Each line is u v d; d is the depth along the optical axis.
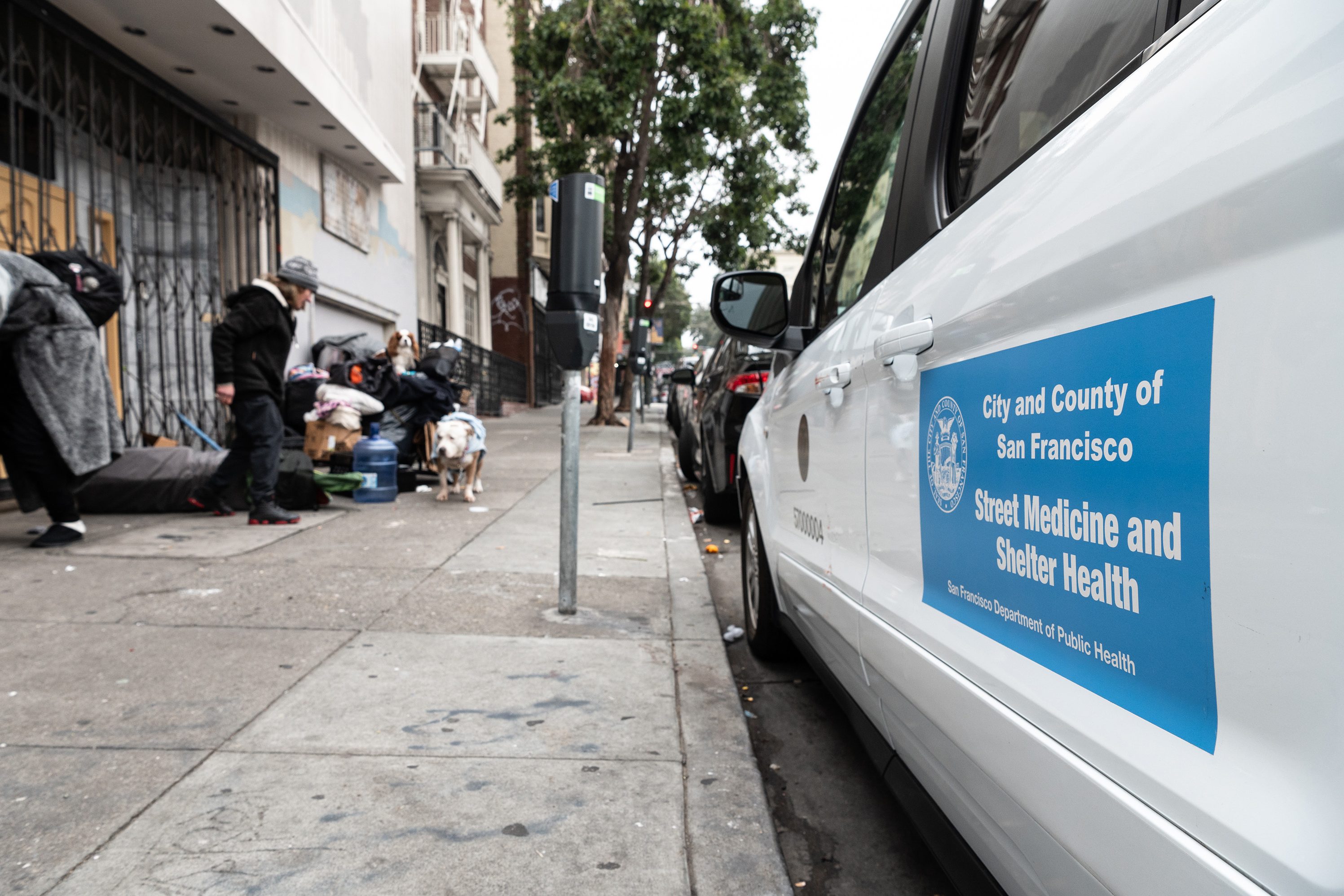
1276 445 0.87
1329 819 0.80
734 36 19.86
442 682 3.55
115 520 6.80
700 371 11.36
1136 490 1.10
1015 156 1.70
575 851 2.34
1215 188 0.98
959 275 1.68
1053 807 1.26
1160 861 1.02
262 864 2.23
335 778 2.70
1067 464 1.26
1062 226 1.31
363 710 3.24
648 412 31.28
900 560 1.95
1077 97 1.52
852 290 2.69
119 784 2.62
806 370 3.09
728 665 3.88
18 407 5.50
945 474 1.70
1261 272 0.90
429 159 20.17
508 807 2.56
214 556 5.63
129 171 8.77
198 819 2.44
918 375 1.85
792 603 3.25
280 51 9.26
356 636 4.11
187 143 9.36
